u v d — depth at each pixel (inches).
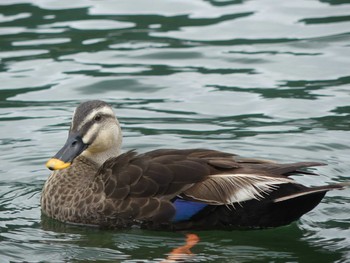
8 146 598.2
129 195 476.4
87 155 525.0
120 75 716.0
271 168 460.1
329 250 452.8
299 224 481.7
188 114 650.8
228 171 466.3
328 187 441.7
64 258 446.9
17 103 672.4
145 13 833.5
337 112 643.5
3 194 531.8
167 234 474.6
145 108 663.1
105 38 782.5
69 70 725.9
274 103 663.8
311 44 759.7
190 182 468.4
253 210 459.8
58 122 639.8
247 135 609.3
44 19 818.8
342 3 833.5
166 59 744.3
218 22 807.1
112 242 467.8
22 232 480.4
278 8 831.1
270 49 754.8
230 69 724.0
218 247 459.5
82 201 486.9
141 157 486.9
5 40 777.6
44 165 571.5
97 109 523.5
